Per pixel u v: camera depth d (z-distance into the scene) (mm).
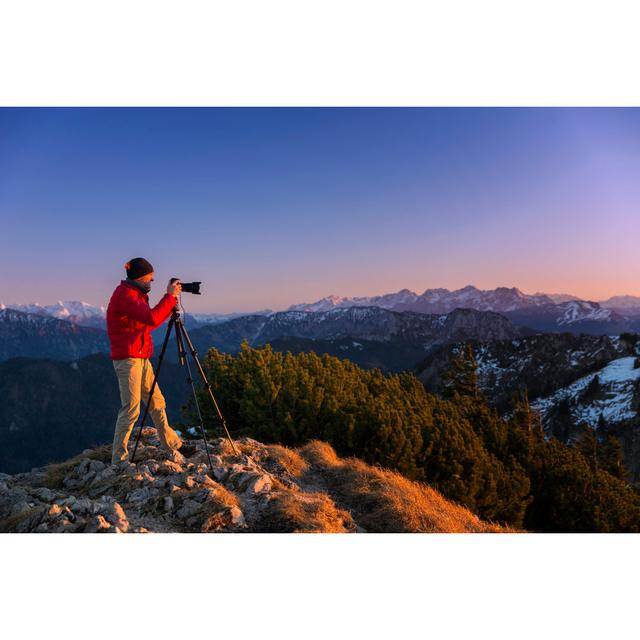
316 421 13984
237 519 6840
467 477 15312
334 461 11477
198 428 14734
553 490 23281
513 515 17516
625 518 24281
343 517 7824
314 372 16391
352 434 13336
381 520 8500
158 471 8297
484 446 22109
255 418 14023
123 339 8438
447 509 10578
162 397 9281
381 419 13523
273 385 14055
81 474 8523
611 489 26109
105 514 6539
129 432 8711
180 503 7250
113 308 8305
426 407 18344
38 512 6348
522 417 52438
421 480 13844
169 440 9422
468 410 24562
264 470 9523
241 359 16203
